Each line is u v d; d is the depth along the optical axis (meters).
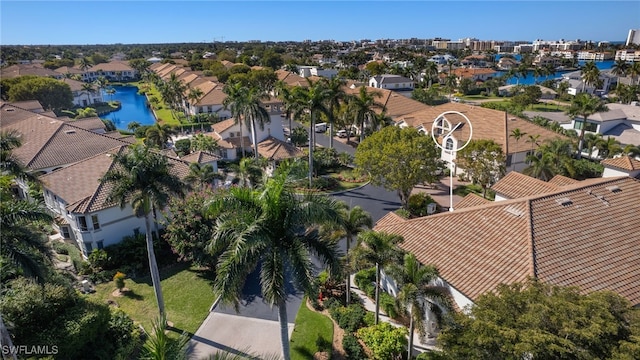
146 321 26.98
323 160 58.72
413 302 19.56
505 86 142.62
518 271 22.17
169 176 25.14
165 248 35.59
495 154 45.03
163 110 109.38
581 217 26.33
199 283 31.70
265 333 25.70
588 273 22.14
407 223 29.22
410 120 68.25
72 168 40.06
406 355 22.78
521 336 14.09
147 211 24.41
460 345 15.98
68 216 35.91
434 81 155.00
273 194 17.39
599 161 59.47
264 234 16.78
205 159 51.84
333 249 18.62
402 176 39.66
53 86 95.06
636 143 61.59
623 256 23.66
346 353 23.38
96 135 54.41
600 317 14.47
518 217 25.86
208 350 24.30
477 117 61.09
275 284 16.80
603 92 128.12
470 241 25.47
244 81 109.44
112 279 32.28
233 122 68.94
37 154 47.44
